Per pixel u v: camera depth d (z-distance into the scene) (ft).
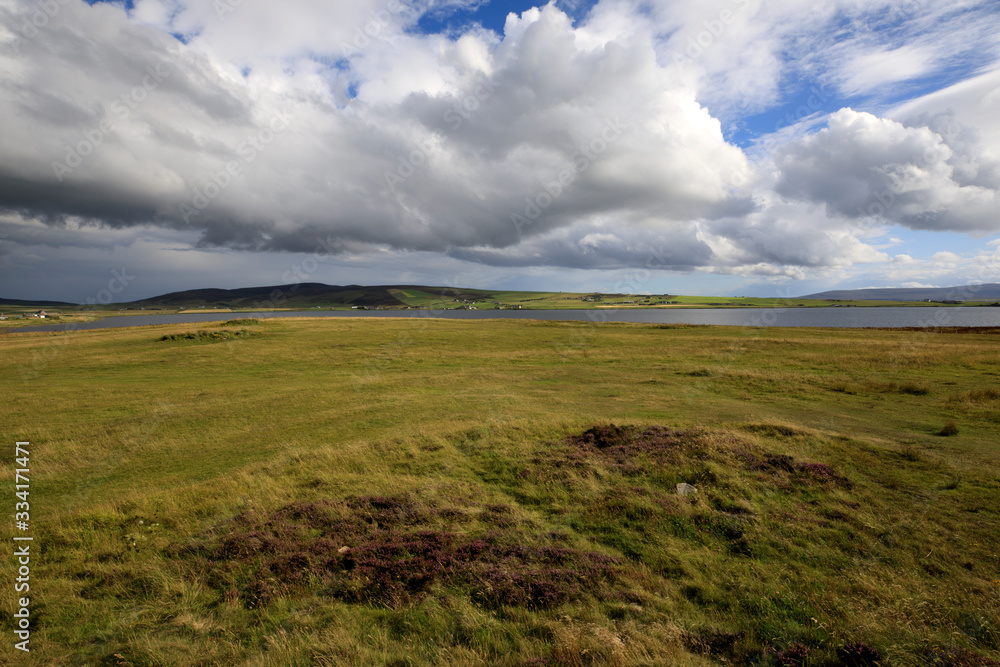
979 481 38.96
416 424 67.67
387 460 50.37
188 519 35.55
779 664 18.42
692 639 20.07
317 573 26.76
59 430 68.39
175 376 122.62
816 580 25.16
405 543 29.76
